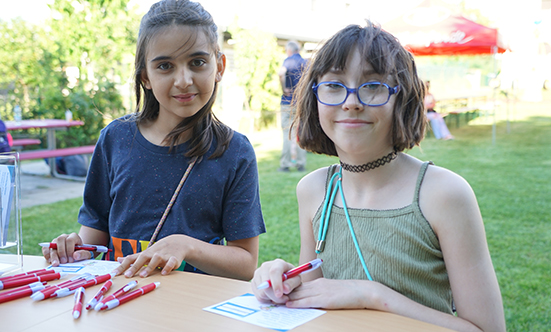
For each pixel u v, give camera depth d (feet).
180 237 4.40
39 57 24.70
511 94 52.54
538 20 42.01
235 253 4.83
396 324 2.92
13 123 20.90
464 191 3.51
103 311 3.13
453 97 36.27
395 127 3.62
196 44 4.63
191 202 4.99
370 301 3.23
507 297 8.75
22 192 18.93
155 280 3.80
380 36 3.65
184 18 4.61
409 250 3.62
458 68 46.60
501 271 9.98
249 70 33.09
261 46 33.09
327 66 3.63
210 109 5.16
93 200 5.50
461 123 39.11
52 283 3.78
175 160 5.08
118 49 23.63
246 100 33.27
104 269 4.15
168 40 4.57
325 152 4.28
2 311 3.15
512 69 41.06
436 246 3.63
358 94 3.51
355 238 3.81
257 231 5.20
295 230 13.08
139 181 5.07
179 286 3.64
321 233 4.05
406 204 3.66
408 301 3.28
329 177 4.20
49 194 18.51
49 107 24.43
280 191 17.98
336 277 3.93
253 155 5.32
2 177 4.09
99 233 5.49
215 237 5.16
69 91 24.49
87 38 23.45
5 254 4.09
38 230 13.24
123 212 5.12
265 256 10.96
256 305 3.25
